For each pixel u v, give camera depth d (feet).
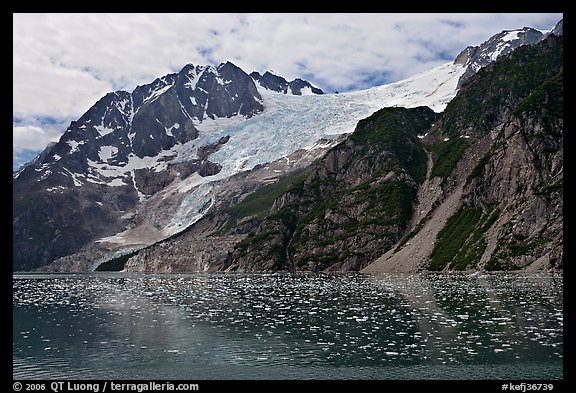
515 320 238.89
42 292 480.23
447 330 221.05
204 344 206.90
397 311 279.49
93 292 473.26
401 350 188.34
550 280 419.95
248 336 220.64
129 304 350.64
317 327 238.27
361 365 170.91
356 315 269.64
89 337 224.53
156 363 179.52
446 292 358.64
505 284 395.75
